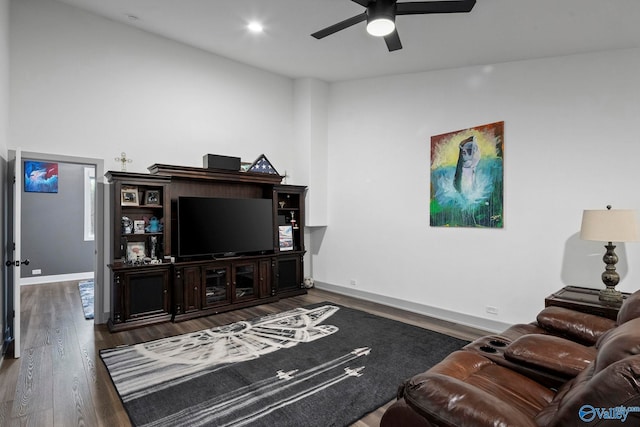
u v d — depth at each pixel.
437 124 4.27
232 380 2.65
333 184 5.57
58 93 3.76
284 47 4.27
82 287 6.01
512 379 1.71
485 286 3.85
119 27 4.13
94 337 3.57
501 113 3.71
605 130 3.08
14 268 3.04
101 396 2.44
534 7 2.59
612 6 2.42
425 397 1.23
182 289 4.12
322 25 3.59
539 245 3.46
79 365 2.92
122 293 3.77
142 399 2.38
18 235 3.04
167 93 4.50
